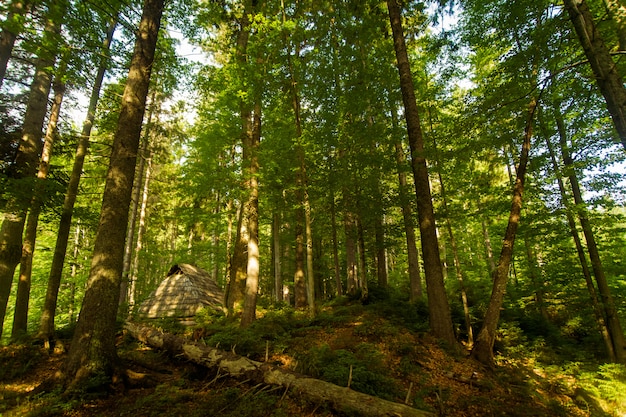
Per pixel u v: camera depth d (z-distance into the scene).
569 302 11.28
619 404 6.42
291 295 29.20
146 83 7.44
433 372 7.07
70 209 9.45
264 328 8.92
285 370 5.87
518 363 8.48
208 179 11.42
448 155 9.86
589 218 10.04
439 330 8.89
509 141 9.36
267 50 10.75
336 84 12.25
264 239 26.72
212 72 11.88
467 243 23.61
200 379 6.56
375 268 24.50
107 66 9.49
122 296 14.81
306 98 12.40
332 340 8.47
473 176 11.76
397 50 10.55
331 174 11.84
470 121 9.46
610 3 6.04
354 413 4.84
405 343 7.93
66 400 5.14
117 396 5.49
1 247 8.33
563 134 10.62
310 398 5.24
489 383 6.71
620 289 10.68
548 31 7.82
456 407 5.81
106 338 6.00
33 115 9.30
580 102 9.68
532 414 5.70
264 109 12.29
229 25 13.23
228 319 11.98
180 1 9.80
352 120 12.62
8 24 6.77
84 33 8.00
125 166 6.78
